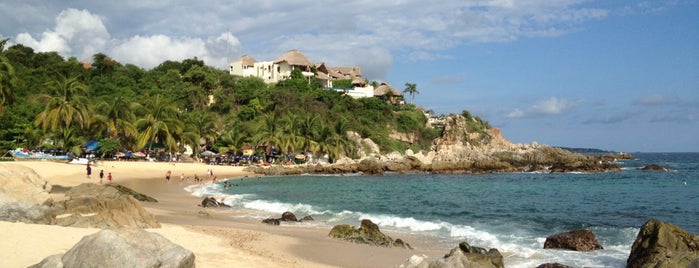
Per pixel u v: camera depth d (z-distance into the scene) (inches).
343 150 4357.8
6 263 531.5
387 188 2454.5
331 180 3056.1
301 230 1068.5
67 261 476.7
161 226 927.0
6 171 1018.7
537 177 3395.7
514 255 820.0
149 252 482.0
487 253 729.0
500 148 4938.5
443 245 924.6
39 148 3484.3
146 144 3917.3
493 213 1464.1
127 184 2321.6
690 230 1168.8
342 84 6018.7
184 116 4160.9
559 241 879.7
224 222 1155.3
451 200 1867.6
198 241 799.1
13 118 3184.1
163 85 5064.0
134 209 924.0
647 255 688.4
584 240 868.0
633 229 1091.9
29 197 974.4
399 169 3914.9
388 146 4933.6
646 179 3117.6
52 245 620.1
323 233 1023.0
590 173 3782.0
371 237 925.8
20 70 4244.6
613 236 1008.2
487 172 3954.2
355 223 1191.6
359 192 2215.8
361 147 4662.9
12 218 791.7
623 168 4407.0
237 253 729.6
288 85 5359.3
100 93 4645.7
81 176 2379.4
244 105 4931.1
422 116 5669.3
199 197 1829.5
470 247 772.0
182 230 904.9
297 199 1875.0
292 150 4170.8
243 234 923.4
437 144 5246.1
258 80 5374.0
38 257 562.9
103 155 3501.5
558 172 3905.0
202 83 5103.3
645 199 1882.4
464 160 4128.9
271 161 4237.2
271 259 712.4
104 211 893.2
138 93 4830.2
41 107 3671.3
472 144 5221.5
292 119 4234.7
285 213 1231.5
